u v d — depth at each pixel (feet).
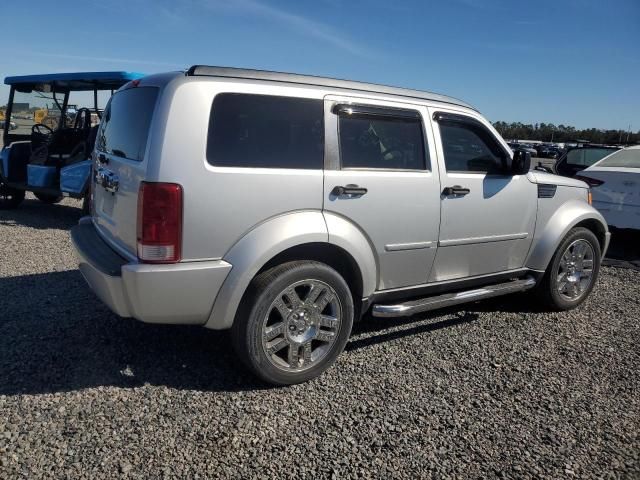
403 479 8.96
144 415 10.44
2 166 32.22
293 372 11.80
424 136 13.66
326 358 12.26
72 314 15.35
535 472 9.28
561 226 16.71
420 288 14.15
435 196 13.67
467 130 14.75
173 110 10.43
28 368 12.07
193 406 10.86
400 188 12.98
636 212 25.38
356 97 12.64
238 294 10.92
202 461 9.14
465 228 14.47
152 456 9.20
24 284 17.93
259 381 11.93
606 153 35.19
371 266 12.78
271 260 11.73
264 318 11.25
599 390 12.30
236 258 10.85
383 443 9.91
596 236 18.90
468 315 17.11
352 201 12.21
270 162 11.27
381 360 13.44
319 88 12.18
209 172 10.53
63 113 32.63
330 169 11.97
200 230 10.53
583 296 18.13
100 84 30.01
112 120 13.55
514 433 10.42
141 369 12.32
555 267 17.03
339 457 9.44
